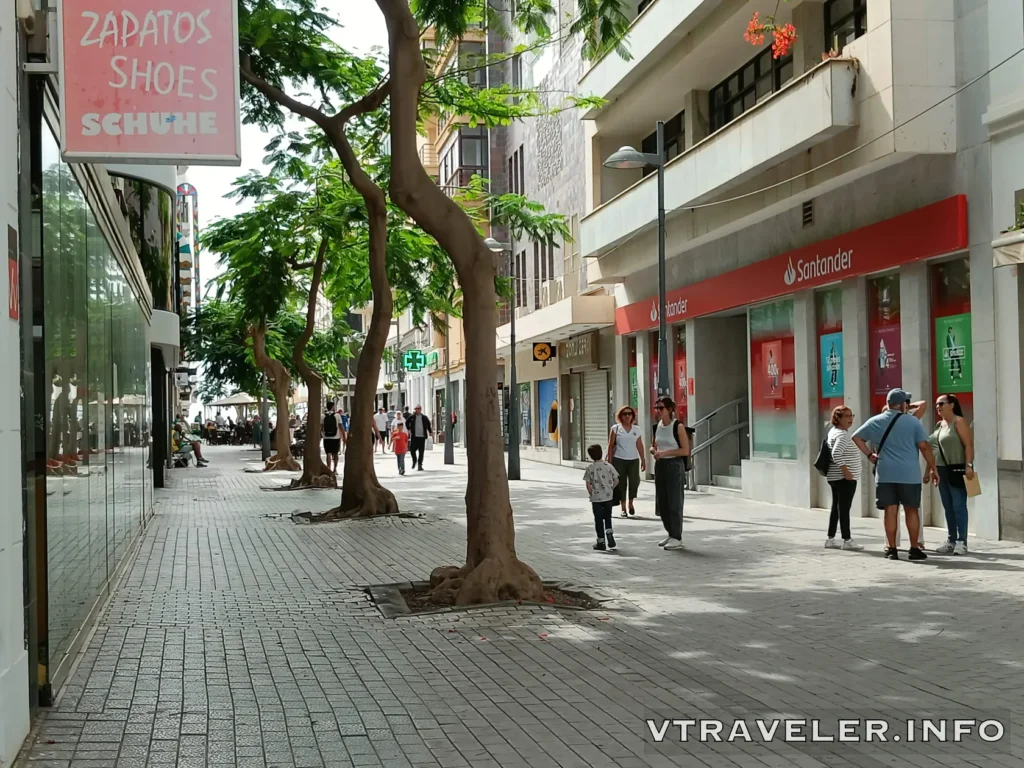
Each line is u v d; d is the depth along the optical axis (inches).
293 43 608.7
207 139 253.1
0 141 202.5
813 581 421.7
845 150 617.9
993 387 535.5
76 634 295.0
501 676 275.1
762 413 819.4
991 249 536.1
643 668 282.5
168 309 1031.0
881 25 574.6
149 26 251.4
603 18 512.7
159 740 219.3
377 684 267.4
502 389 1766.7
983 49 543.5
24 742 216.2
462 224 402.9
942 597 379.9
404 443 1237.1
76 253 303.6
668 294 951.0
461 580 388.2
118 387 442.9
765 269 768.3
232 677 275.1
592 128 1059.9
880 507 478.9
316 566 490.3
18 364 217.2
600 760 206.2
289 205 855.1
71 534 283.0
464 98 740.7
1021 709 239.8
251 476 1264.8
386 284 719.1
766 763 203.8
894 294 640.4
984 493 542.3
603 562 485.4
